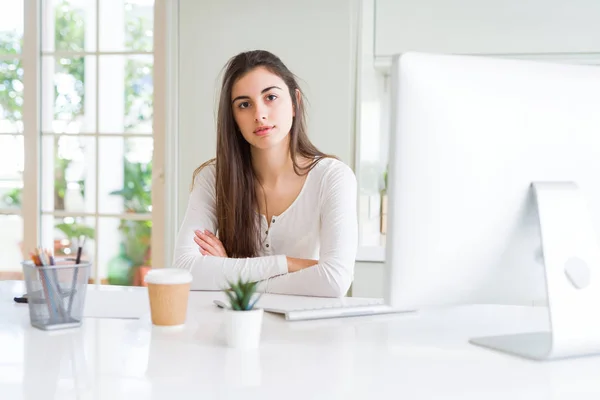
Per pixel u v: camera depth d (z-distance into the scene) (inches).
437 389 33.4
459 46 116.5
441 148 39.9
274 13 116.9
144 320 49.9
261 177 77.8
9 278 133.6
